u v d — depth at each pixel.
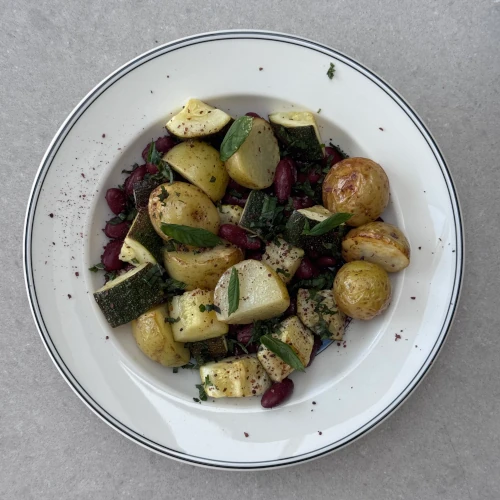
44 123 0.37
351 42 0.36
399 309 0.32
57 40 0.37
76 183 0.32
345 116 0.32
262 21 0.36
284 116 0.32
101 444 0.37
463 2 0.35
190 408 0.33
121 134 0.32
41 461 0.37
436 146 0.31
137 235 0.31
